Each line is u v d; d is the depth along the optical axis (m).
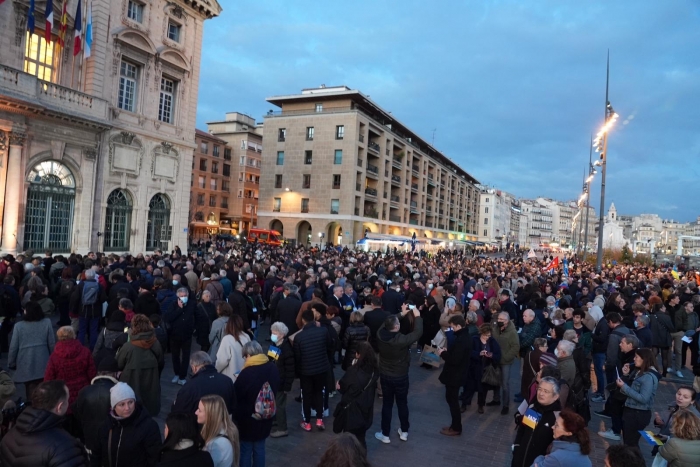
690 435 4.40
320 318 8.12
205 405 3.98
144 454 4.05
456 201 93.31
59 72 21.48
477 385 8.72
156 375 5.96
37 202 20.22
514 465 5.09
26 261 13.92
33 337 6.43
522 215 177.75
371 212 57.56
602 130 25.94
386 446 7.11
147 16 24.81
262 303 13.09
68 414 5.34
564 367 6.68
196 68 28.45
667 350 12.01
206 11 28.55
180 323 8.95
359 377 5.98
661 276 31.44
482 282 18.86
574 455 3.99
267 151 55.41
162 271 11.74
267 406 5.26
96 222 22.77
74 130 21.20
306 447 6.81
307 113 53.41
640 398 6.35
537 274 25.09
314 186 52.72
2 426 4.46
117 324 7.07
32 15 18.91
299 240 54.50
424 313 12.06
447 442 7.40
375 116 59.81
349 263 21.66
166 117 27.08
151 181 25.78
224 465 3.84
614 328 8.82
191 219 63.56
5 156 18.56
